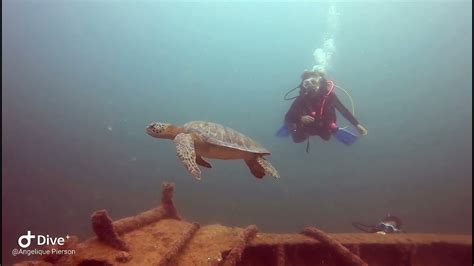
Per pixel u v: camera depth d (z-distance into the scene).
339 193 23.62
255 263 5.87
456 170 33.91
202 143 5.05
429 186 25.86
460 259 6.71
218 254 5.08
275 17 67.44
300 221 15.67
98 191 20.64
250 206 17.89
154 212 6.49
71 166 30.47
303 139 9.90
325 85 9.37
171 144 46.38
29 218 15.52
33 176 24.70
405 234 7.02
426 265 6.45
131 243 5.30
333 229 14.55
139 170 31.58
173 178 26.98
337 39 73.12
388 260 6.38
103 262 4.66
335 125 9.45
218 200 19.11
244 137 5.68
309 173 33.41
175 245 5.00
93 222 5.05
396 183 27.75
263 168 5.38
